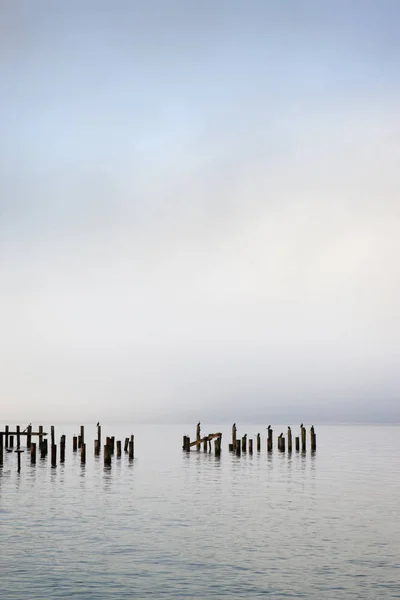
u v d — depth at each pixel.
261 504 57.53
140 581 35.09
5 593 33.38
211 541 43.28
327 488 67.88
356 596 32.78
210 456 105.62
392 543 42.66
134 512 53.41
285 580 35.19
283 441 110.00
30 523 48.88
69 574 36.28
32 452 83.81
